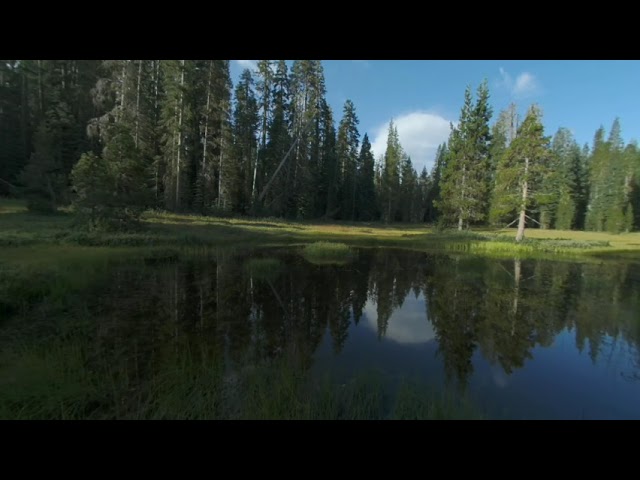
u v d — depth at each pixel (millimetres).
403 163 62656
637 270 17266
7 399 4020
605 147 58656
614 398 5312
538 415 4723
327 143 50281
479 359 6762
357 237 31406
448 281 14125
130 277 12266
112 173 20000
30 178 24797
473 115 34219
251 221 33906
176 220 27266
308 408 4105
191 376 5035
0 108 31969
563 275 15703
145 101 32250
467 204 34250
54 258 13000
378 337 7812
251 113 40719
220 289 11359
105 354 5973
